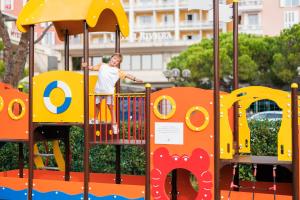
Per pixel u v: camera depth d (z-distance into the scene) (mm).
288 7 45062
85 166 6840
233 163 6574
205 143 6223
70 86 7062
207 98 6238
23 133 7398
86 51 6969
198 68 34812
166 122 6422
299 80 31641
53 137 8078
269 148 8906
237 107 6934
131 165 9531
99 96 7250
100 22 8219
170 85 47281
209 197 6180
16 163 10031
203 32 52312
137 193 6594
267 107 16359
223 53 33750
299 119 5938
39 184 7145
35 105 7246
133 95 6984
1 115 7531
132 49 47844
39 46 37125
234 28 7031
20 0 29219
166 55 47438
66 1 7188
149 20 54250
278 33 45281
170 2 52688
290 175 7066
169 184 7582
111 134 7246
